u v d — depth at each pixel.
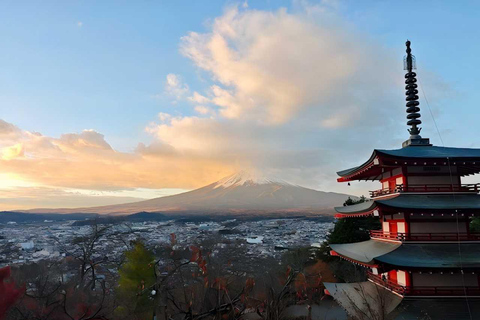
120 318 21.22
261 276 41.53
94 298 35.66
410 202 25.00
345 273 49.72
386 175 29.75
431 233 24.88
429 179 26.14
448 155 25.58
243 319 26.48
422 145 28.97
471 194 25.72
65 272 54.12
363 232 55.75
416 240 24.81
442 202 24.91
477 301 23.14
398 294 24.58
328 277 47.66
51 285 35.66
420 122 29.69
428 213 23.92
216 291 26.77
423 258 23.39
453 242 24.62
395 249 24.67
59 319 24.64
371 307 24.83
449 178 26.09
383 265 23.06
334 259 54.66
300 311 33.12
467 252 23.92
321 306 34.97
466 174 28.41
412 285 23.94
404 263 22.61
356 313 24.52
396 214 26.80
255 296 30.59
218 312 24.59
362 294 26.78
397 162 25.59
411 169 26.31
